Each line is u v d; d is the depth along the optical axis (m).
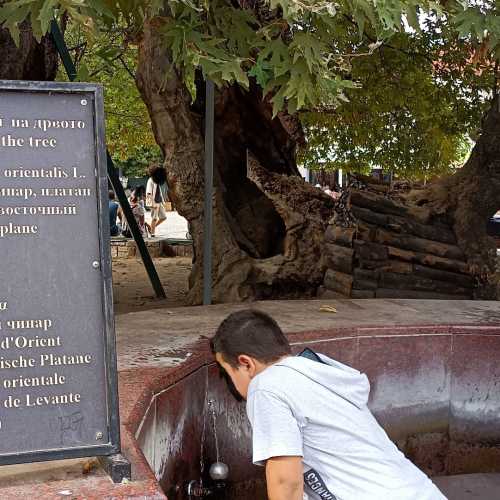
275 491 2.61
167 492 3.85
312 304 6.29
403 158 14.69
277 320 5.48
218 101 10.39
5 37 8.88
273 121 10.74
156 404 3.74
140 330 5.16
